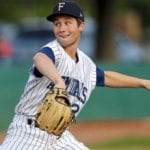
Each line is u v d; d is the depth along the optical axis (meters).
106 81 13.20
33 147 12.04
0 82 31.39
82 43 60.34
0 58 53.44
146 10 87.75
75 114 12.59
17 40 59.44
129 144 28.62
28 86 12.13
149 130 33.09
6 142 12.26
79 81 12.43
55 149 12.42
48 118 11.29
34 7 86.56
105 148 27.33
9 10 82.94
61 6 11.97
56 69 11.42
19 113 12.30
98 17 51.78
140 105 34.62
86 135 31.31
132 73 33.56
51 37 60.84
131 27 70.69
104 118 33.62
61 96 11.17
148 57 68.75
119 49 60.47
